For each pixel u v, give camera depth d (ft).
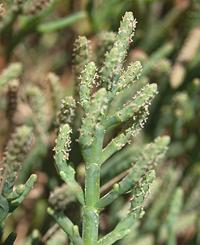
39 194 1.20
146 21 1.33
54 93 1.11
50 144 1.16
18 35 1.22
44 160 1.16
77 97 0.92
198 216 1.29
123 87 0.75
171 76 1.34
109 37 0.97
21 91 1.27
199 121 1.36
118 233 0.76
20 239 1.26
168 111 1.32
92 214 0.76
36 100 1.13
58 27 1.24
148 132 1.33
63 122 0.80
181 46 1.37
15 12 1.08
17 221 1.28
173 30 1.37
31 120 1.16
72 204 0.96
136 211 0.76
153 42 1.35
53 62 1.49
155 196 1.21
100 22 1.31
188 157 1.36
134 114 0.75
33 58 1.49
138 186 0.76
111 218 1.18
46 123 1.16
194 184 1.31
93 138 0.75
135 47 1.34
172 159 1.36
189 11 1.32
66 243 1.08
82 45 0.86
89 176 0.76
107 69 0.74
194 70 1.36
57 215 0.78
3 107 1.14
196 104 1.34
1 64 1.25
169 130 1.36
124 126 0.76
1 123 1.18
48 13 1.21
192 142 1.35
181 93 1.30
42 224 1.15
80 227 0.92
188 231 1.39
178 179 1.32
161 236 1.24
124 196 1.21
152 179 0.76
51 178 1.16
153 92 0.74
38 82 1.40
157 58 1.25
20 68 1.06
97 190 0.76
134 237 1.22
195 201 1.30
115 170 1.03
